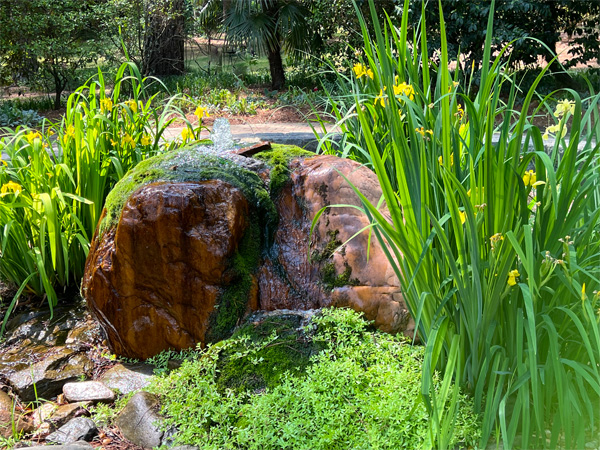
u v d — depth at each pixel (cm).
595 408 258
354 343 302
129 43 1320
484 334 252
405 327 317
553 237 241
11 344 368
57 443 276
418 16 982
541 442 245
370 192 343
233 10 1300
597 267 237
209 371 297
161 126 451
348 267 330
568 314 232
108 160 419
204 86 1286
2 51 1216
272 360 299
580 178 234
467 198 221
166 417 285
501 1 970
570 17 1037
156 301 332
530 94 231
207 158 366
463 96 236
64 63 1325
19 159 411
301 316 320
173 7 1390
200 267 323
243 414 276
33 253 398
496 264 241
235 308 325
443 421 238
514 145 244
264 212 350
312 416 267
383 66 310
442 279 257
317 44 1293
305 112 1063
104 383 321
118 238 326
